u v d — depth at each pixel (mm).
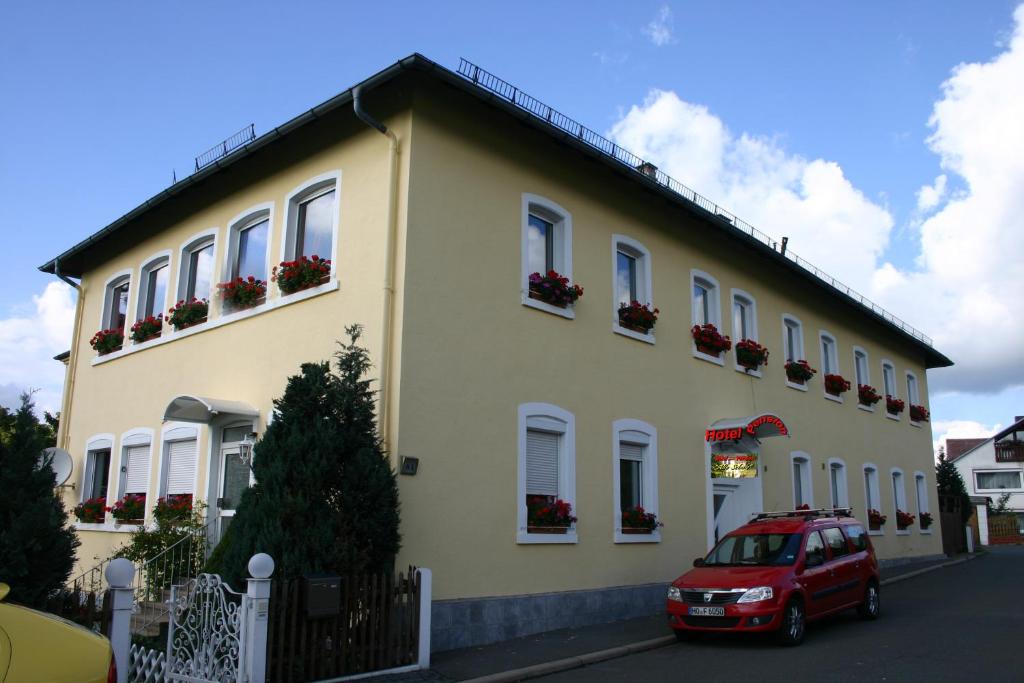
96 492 17094
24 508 8469
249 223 14359
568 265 13867
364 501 9430
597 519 13594
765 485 18719
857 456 23734
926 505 28484
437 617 10578
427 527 10750
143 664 9031
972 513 35500
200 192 15375
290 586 8445
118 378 16750
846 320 24438
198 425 14023
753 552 12484
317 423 9461
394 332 10945
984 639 11594
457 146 12172
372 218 11656
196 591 8758
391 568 9625
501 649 10781
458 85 11375
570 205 14148
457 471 11289
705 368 17109
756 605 11039
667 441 15617
